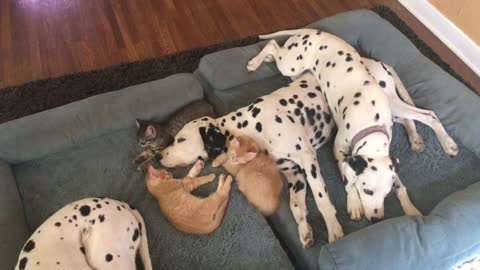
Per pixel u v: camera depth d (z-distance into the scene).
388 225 1.60
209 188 1.83
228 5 3.18
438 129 2.01
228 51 2.32
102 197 1.83
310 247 1.69
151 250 1.67
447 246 1.58
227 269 1.62
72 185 1.88
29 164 1.96
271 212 1.80
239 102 2.21
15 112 2.49
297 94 2.00
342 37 2.42
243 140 1.81
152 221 1.75
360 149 1.77
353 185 1.78
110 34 2.98
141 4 3.20
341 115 1.89
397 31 2.41
